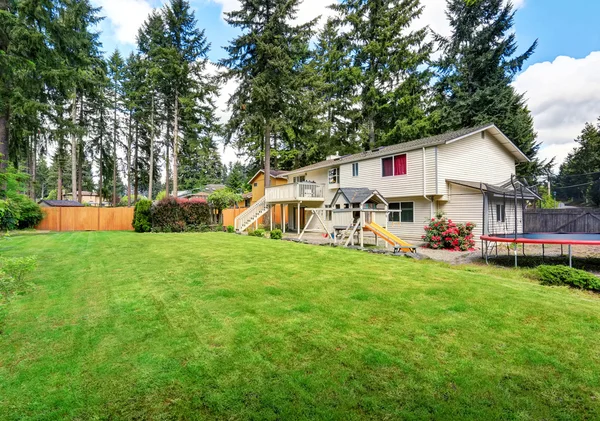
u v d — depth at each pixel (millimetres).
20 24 10891
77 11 13312
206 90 25016
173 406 2340
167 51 23156
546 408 2316
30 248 10148
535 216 14531
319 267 7023
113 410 2301
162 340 3371
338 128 28609
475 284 5488
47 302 4641
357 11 25000
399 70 25000
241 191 43344
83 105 29547
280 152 30438
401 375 2693
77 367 2852
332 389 2508
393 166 16578
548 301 4570
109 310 4293
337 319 3889
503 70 23141
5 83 11492
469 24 24797
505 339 3352
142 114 30406
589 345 3232
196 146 27312
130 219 21812
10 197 7672
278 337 3404
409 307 4297
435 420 2180
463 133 15172
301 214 24000
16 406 2338
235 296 4848
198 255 8719
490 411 2271
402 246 10203
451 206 14945
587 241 7582
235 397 2422
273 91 18766
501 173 17531
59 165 30000
